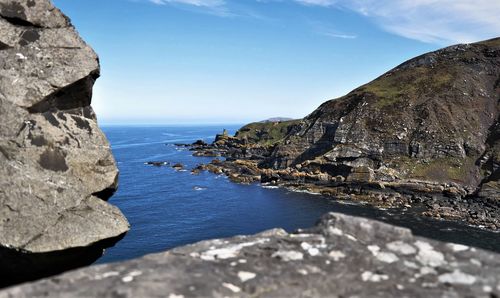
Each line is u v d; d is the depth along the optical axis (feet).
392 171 335.47
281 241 26.55
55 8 48.01
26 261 40.65
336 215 28.55
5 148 41.22
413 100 420.36
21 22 45.78
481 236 207.10
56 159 43.78
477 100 416.67
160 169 440.45
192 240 189.26
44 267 42.32
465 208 267.80
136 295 19.77
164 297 19.75
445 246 25.81
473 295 20.98
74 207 43.52
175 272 22.56
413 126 387.96
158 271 22.61
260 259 24.52
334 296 21.11
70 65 46.39
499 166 331.77
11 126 42.04
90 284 20.93
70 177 44.21
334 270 23.47
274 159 432.25
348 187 321.93
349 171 342.64
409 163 352.28
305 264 23.95
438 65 479.41
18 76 43.57
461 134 372.38
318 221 29.37
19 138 42.11
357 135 390.01
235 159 520.42
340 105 450.30
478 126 386.32
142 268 23.04
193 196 293.64
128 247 175.94
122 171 423.23
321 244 25.99
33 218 40.63
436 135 369.50
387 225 27.50
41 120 44.19
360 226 27.45
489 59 465.88
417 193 307.78
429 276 22.90
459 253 25.11
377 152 369.50
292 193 312.09
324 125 432.66
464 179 332.80
